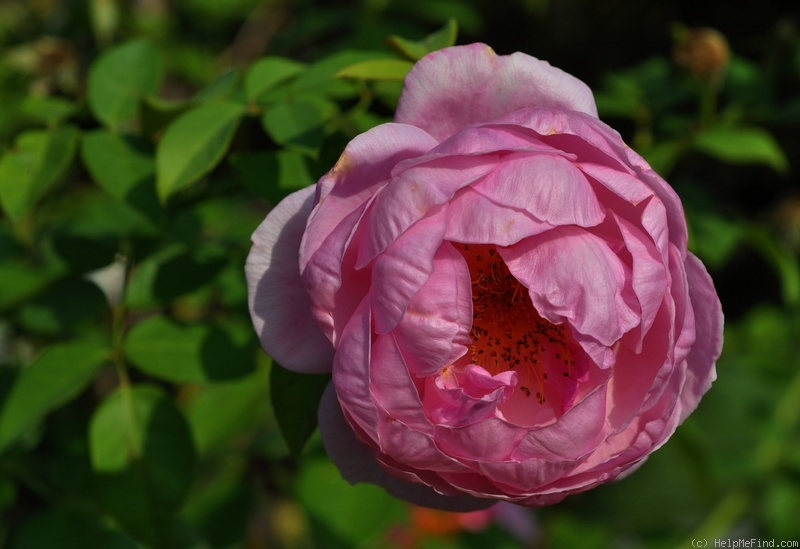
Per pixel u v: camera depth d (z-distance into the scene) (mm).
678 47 541
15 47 654
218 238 541
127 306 487
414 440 421
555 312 428
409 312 427
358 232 423
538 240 430
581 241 429
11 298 500
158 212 478
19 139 481
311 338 433
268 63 483
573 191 419
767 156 520
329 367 434
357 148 419
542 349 456
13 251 533
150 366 479
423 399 438
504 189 419
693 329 426
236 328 489
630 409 437
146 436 473
